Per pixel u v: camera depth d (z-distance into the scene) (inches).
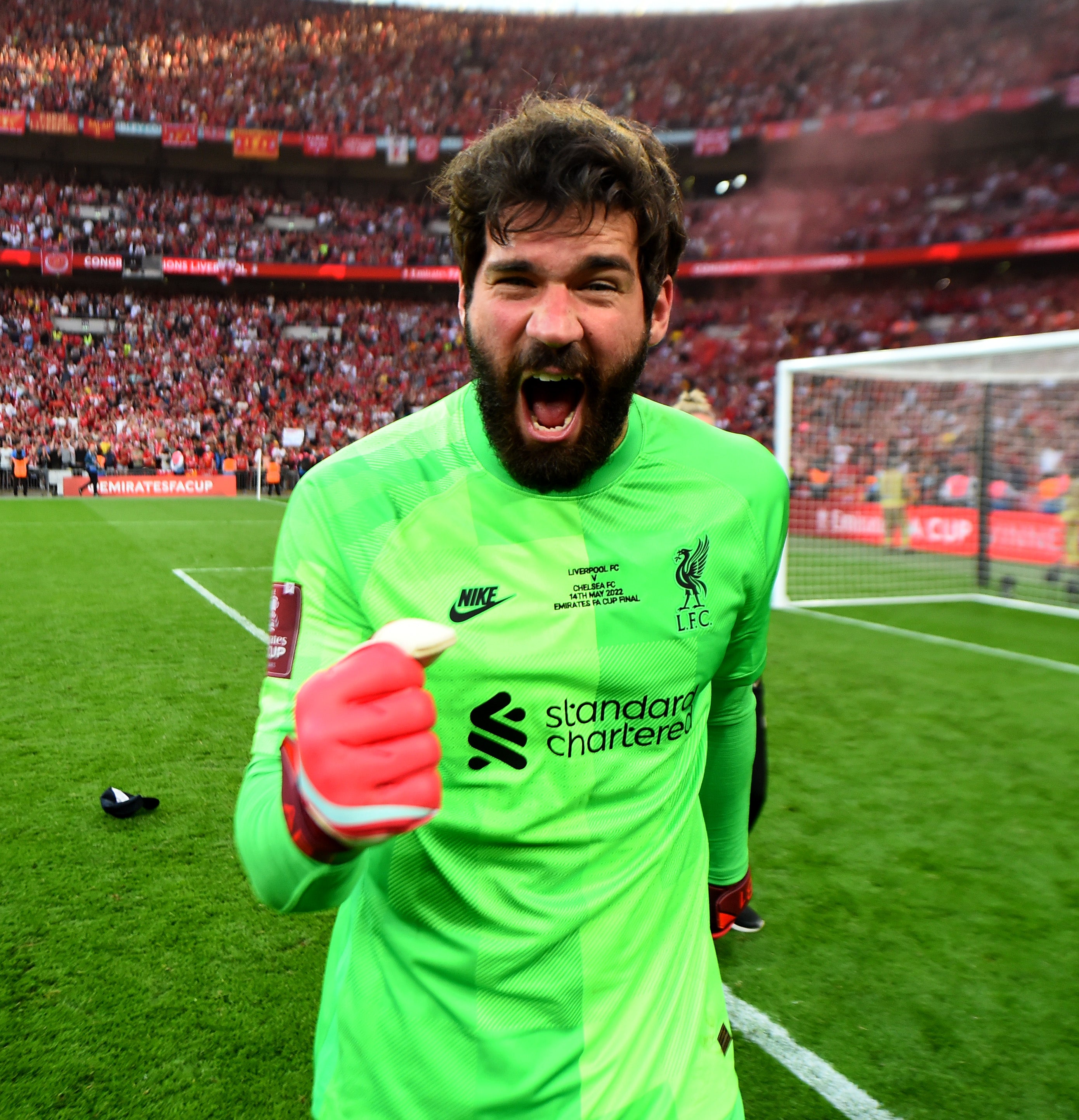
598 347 35.4
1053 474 378.9
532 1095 37.9
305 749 25.7
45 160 1175.6
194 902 114.7
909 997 99.7
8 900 114.5
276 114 1199.6
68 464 885.8
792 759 172.9
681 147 1161.4
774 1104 83.2
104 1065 85.6
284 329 1163.9
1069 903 120.0
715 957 46.7
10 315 1078.4
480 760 37.7
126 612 297.9
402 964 39.2
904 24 1151.6
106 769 159.2
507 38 1288.1
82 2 1183.6
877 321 1098.1
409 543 38.0
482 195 35.3
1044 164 1088.8
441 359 1174.3
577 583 38.9
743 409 1052.5
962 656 257.0
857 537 438.6
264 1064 86.1
